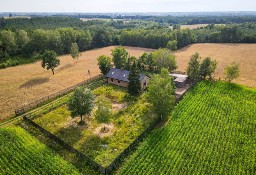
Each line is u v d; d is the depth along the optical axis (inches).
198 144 1695.4
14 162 1515.7
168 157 1593.3
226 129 1892.2
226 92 2578.7
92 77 3159.5
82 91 1948.8
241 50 4771.2
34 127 1972.2
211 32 6048.2
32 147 1664.6
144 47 5610.2
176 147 1691.7
